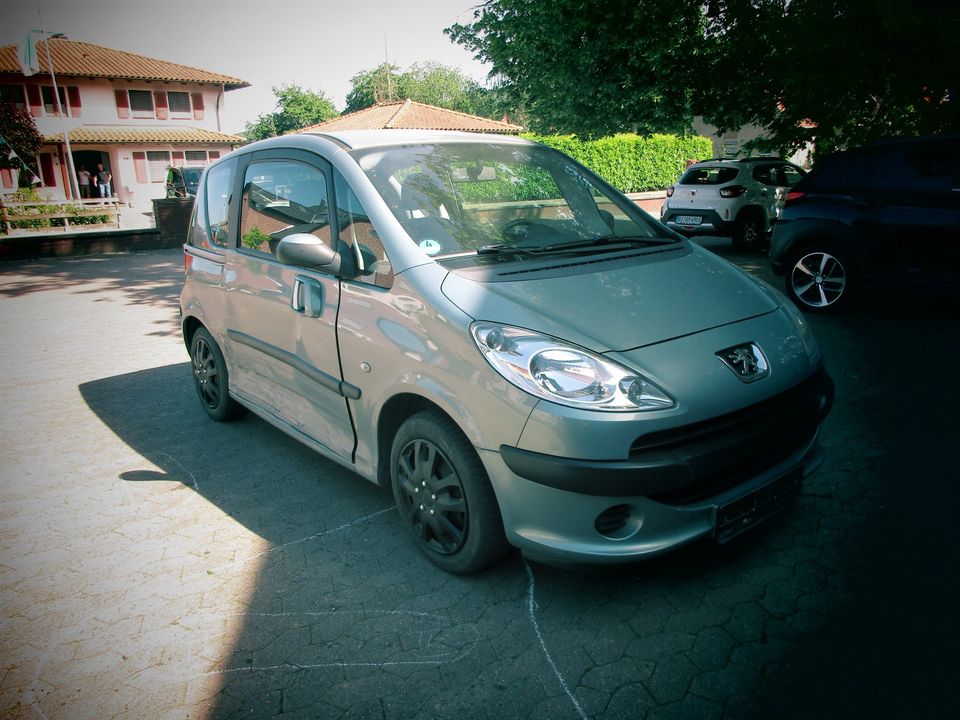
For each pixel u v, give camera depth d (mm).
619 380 2400
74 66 39688
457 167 3498
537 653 2453
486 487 2658
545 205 3521
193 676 2453
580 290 2803
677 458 2355
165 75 41656
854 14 8219
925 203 6305
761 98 10477
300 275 3463
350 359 3117
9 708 2350
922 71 8219
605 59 12711
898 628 2447
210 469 4230
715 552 2977
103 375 6480
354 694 2320
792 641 2418
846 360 5516
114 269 14578
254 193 4047
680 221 13445
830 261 6980
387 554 3164
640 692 2240
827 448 3938
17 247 16781
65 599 2961
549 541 2484
